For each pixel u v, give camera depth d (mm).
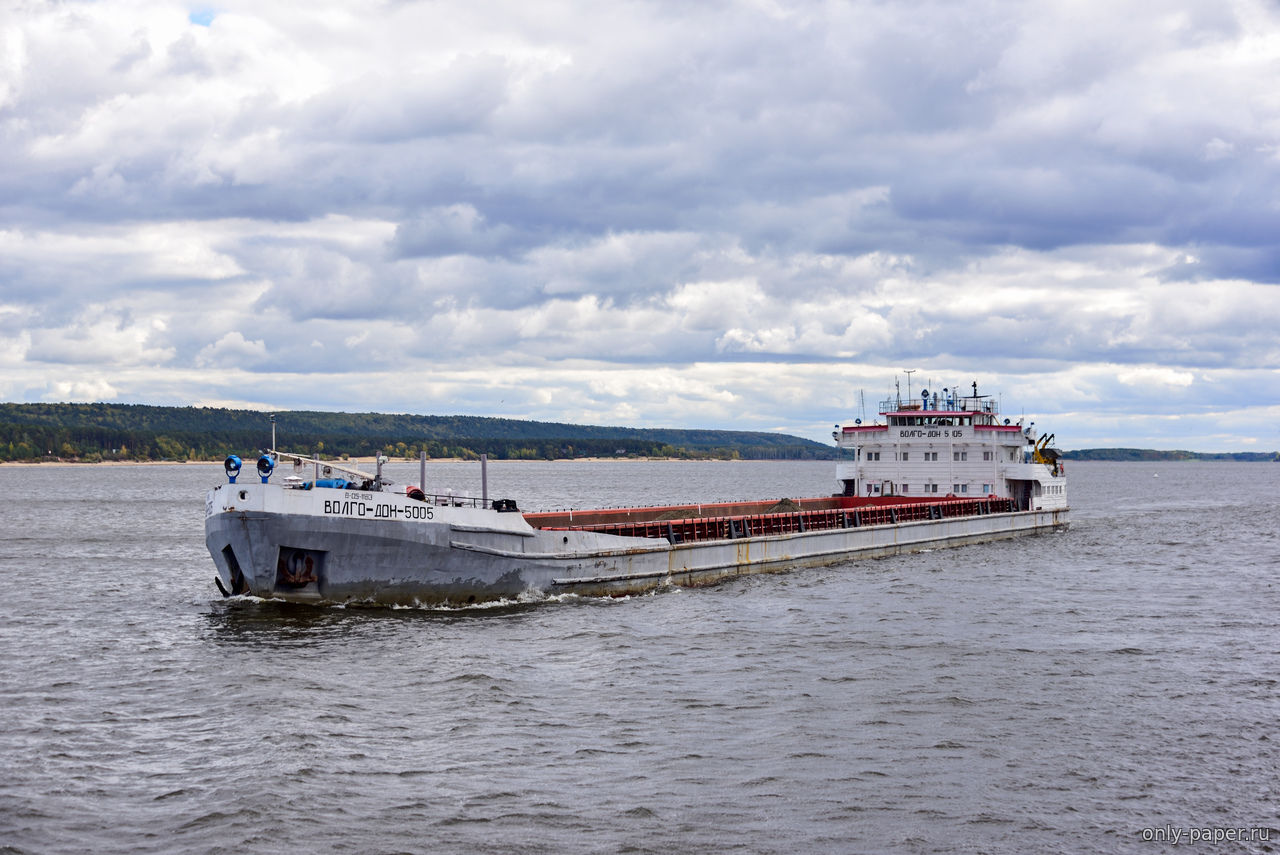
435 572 43375
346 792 24891
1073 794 25312
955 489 83250
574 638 40031
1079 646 40719
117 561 68812
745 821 23609
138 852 21828
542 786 25359
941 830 23328
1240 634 43500
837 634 42156
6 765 26453
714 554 55281
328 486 43094
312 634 39688
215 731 29203
